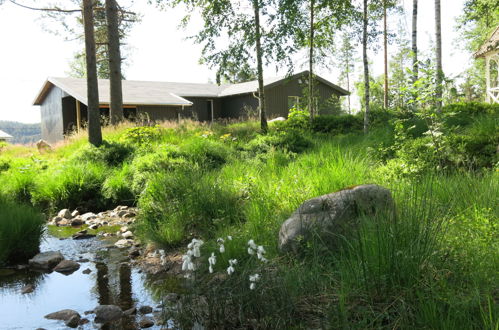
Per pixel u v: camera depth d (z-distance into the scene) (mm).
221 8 13820
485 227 3525
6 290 4492
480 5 14250
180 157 10102
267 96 26172
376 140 9875
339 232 3891
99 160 12070
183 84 31328
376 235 3285
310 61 15719
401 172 6598
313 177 6227
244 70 14500
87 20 13305
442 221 3625
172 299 3947
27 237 5820
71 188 9578
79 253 5918
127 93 25000
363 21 12977
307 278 3324
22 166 12320
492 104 13227
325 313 2861
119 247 6137
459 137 7914
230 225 5820
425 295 2766
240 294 3152
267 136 12336
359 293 2996
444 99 7531
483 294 2629
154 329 3371
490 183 4898
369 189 4098
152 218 6559
